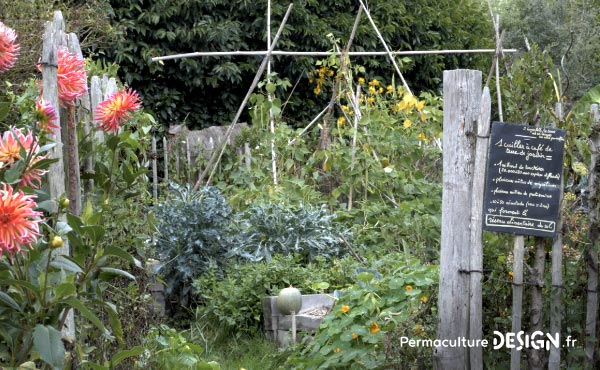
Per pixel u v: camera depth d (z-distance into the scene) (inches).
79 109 189.8
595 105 224.1
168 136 406.0
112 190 187.9
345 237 309.7
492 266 185.3
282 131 362.0
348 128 394.3
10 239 109.0
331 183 373.4
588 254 182.9
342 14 474.0
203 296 265.7
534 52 189.0
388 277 206.2
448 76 179.0
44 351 119.1
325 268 286.0
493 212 176.2
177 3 431.8
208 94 464.8
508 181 176.1
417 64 502.6
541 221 175.8
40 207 132.0
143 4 434.9
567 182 191.5
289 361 214.4
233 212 323.0
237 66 455.8
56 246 120.6
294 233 295.3
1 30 129.8
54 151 141.9
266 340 249.8
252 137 372.5
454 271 179.6
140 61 430.3
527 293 183.2
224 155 395.9
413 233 310.7
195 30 434.9
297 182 341.7
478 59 529.7
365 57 474.6
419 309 191.8
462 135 177.9
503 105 402.6
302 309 253.3
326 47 467.2
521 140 175.8
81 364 142.4
